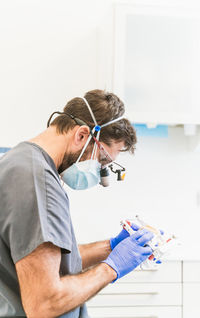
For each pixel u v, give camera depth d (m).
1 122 1.77
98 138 0.90
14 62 1.76
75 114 0.90
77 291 0.73
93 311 1.50
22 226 0.69
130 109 1.50
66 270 0.85
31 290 0.68
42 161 0.79
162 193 1.93
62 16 1.78
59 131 0.89
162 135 1.93
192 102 1.53
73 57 1.80
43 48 1.78
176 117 1.53
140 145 1.91
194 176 1.96
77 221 1.86
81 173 0.92
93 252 1.14
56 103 1.80
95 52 1.81
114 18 1.42
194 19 1.47
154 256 0.93
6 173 0.74
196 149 1.85
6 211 0.71
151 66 1.50
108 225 1.88
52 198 0.74
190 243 1.74
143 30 1.47
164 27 1.47
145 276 1.50
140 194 1.92
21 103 1.78
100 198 1.88
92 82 1.82
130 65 1.49
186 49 1.50
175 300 1.51
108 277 0.81
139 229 1.08
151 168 1.92
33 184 0.72
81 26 1.79
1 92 1.76
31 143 0.84
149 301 1.51
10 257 0.75
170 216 1.94
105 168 1.02
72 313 0.88
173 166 1.94
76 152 0.90
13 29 1.75
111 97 0.93
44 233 0.68
